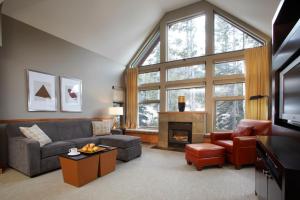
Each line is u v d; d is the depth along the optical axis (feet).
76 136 13.16
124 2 13.97
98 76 16.80
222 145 10.97
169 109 17.63
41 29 12.16
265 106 12.58
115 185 7.75
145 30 18.03
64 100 13.60
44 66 12.34
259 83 12.91
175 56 17.74
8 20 10.52
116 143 11.75
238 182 8.07
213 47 15.52
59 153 9.83
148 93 19.03
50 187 7.51
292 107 6.03
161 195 6.86
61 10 11.82
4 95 10.28
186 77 16.76
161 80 17.89
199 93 16.15
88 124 14.51
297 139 6.25
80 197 6.68
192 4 16.61
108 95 17.90
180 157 12.38
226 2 13.35
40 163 8.90
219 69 15.21
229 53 14.55
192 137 14.70
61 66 13.48
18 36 10.96
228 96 14.58
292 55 5.91
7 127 9.88
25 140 8.89
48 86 12.53
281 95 7.33
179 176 8.80
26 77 11.31
